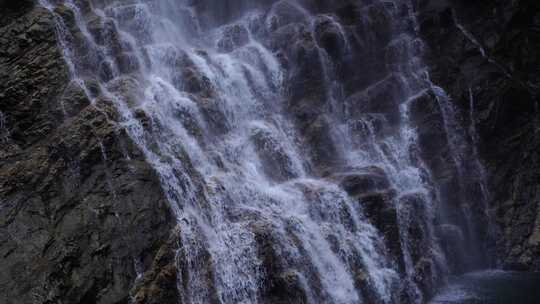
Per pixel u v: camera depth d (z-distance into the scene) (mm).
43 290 9344
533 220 15883
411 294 13219
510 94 17156
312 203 13211
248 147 14969
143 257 10461
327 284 12086
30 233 9953
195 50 17062
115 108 12102
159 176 11477
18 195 10422
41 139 11492
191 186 12055
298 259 11766
